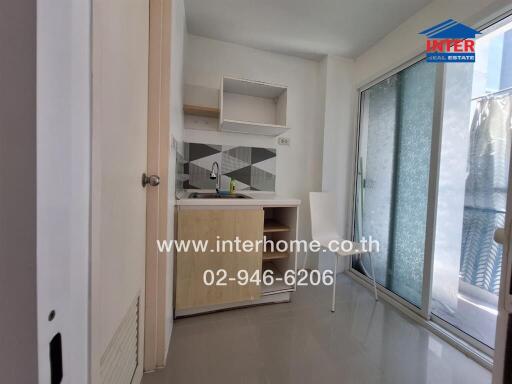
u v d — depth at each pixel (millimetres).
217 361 1299
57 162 271
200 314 1742
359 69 2475
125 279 805
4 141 229
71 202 303
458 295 1623
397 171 2043
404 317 1782
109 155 615
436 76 1668
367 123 2416
